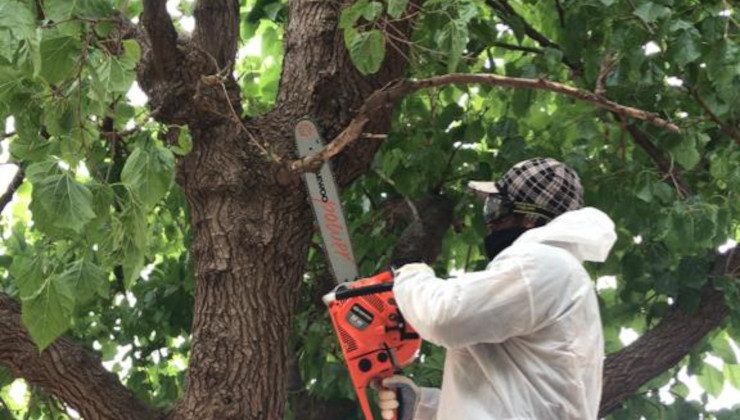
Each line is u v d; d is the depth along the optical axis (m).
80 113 3.23
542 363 2.67
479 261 6.13
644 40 5.00
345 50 4.46
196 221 4.28
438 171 5.82
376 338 3.06
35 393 5.80
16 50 2.95
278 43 6.61
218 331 4.10
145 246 3.29
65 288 3.22
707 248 5.58
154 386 6.97
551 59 5.34
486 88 5.83
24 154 3.29
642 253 5.77
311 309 6.16
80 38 3.21
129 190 3.27
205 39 4.18
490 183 3.01
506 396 2.66
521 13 6.55
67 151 3.25
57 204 3.05
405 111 5.98
